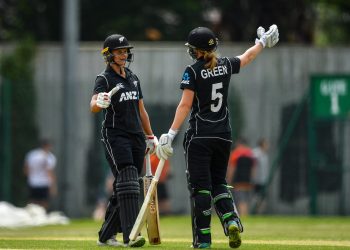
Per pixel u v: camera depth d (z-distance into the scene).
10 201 84.94
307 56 87.19
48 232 54.88
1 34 122.81
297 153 85.19
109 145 34.50
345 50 87.56
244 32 115.62
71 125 82.38
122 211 34.09
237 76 86.62
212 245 36.16
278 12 113.00
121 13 121.12
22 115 86.25
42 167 83.12
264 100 86.38
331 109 83.50
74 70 82.56
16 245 37.25
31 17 123.12
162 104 85.94
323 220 73.88
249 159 81.38
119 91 34.31
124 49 34.41
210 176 33.34
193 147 32.94
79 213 83.75
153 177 34.81
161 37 118.81
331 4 118.75
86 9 120.94
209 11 122.44
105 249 33.69
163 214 83.44
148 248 33.81
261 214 84.00
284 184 84.88
